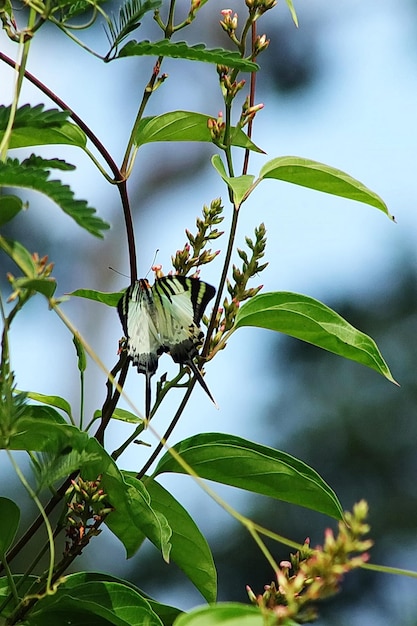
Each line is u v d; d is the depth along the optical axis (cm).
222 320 470
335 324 471
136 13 457
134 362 465
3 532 464
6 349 453
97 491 461
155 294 467
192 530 470
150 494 469
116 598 462
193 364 466
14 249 451
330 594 446
